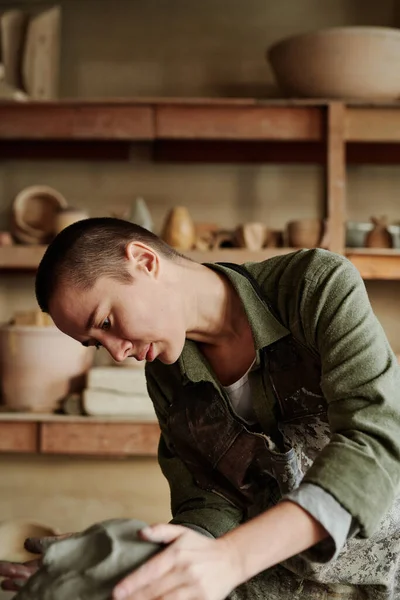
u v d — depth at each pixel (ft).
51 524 9.88
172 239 8.71
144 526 3.31
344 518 3.09
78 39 10.09
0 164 10.12
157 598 2.81
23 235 9.17
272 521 3.06
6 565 3.74
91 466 9.93
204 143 9.87
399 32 8.57
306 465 4.26
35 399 8.78
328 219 8.43
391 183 10.01
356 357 3.53
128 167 10.09
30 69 9.51
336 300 3.73
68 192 10.09
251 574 2.98
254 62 10.01
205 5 10.06
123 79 10.05
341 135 8.41
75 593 3.03
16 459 9.95
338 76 8.58
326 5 10.02
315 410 4.11
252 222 9.99
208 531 4.42
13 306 10.10
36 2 10.03
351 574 4.42
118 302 3.64
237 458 4.35
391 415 3.37
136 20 10.09
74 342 8.88
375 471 3.17
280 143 9.81
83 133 8.59
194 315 4.05
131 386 8.56
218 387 4.19
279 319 4.06
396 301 9.95
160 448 4.95
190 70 10.03
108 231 3.78
